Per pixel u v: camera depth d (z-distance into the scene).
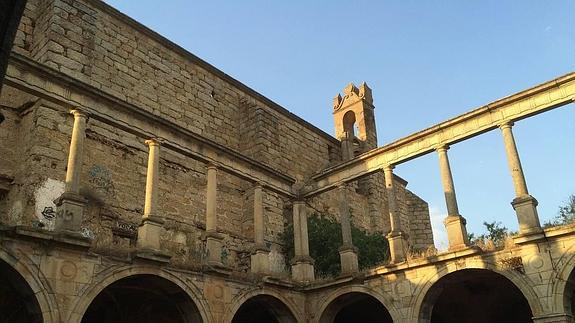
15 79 17.27
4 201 21.80
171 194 27.09
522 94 21.22
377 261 29.66
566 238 18.45
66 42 24.56
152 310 22.73
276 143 33.81
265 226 30.77
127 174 25.23
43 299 15.35
